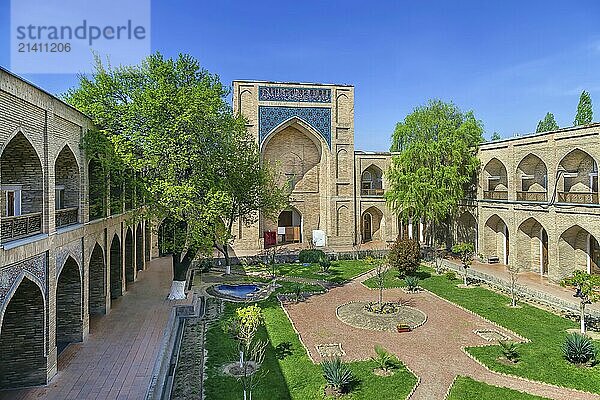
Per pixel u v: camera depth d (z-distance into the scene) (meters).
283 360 10.04
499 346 10.80
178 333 12.23
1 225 7.04
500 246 21.67
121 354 9.99
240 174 16.59
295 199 26.36
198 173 13.74
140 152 13.50
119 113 13.96
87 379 8.74
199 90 14.24
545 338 11.29
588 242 16.86
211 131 14.20
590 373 9.21
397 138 26.34
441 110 25.44
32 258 8.02
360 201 26.66
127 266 17.17
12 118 7.29
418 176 21.50
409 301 15.12
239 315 9.97
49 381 8.62
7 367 8.38
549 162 17.39
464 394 8.38
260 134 24.56
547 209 17.38
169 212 13.22
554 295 14.91
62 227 9.91
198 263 20.66
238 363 9.89
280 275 19.27
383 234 27.50
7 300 7.07
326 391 8.54
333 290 16.72
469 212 22.89
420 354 10.41
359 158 26.64
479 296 15.59
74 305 10.75
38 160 8.43
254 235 24.52
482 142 22.28
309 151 26.56
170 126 12.98
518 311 13.73
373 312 13.58
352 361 9.97
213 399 8.28
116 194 14.26
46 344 8.55
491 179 21.84
